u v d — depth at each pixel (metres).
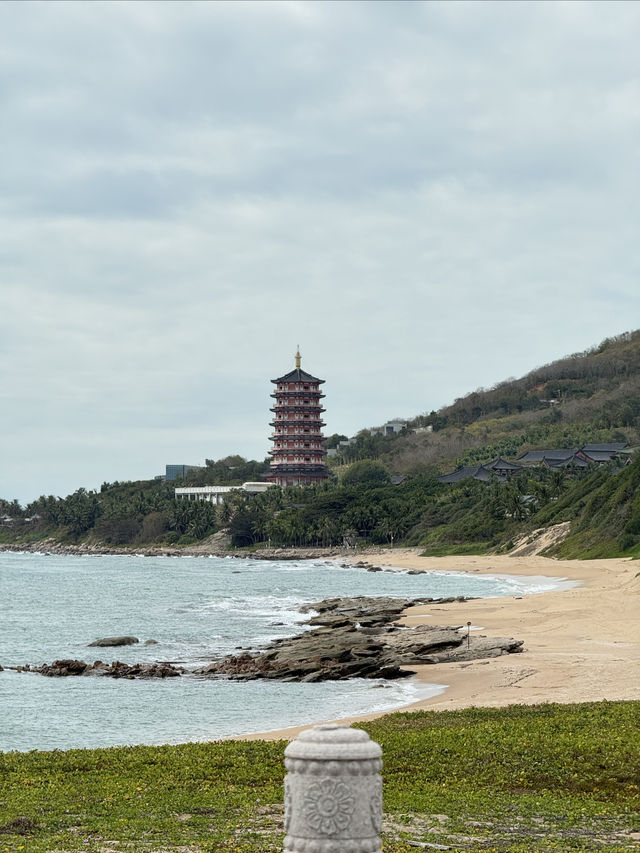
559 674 53.84
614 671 53.72
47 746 42.97
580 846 21.72
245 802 26.08
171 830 22.94
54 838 21.88
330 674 61.25
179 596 134.50
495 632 75.25
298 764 11.95
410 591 133.88
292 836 11.91
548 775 28.83
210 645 80.38
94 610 114.31
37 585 158.50
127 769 31.06
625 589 100.19
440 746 32.44
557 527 173.25
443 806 25.44
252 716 49.41
